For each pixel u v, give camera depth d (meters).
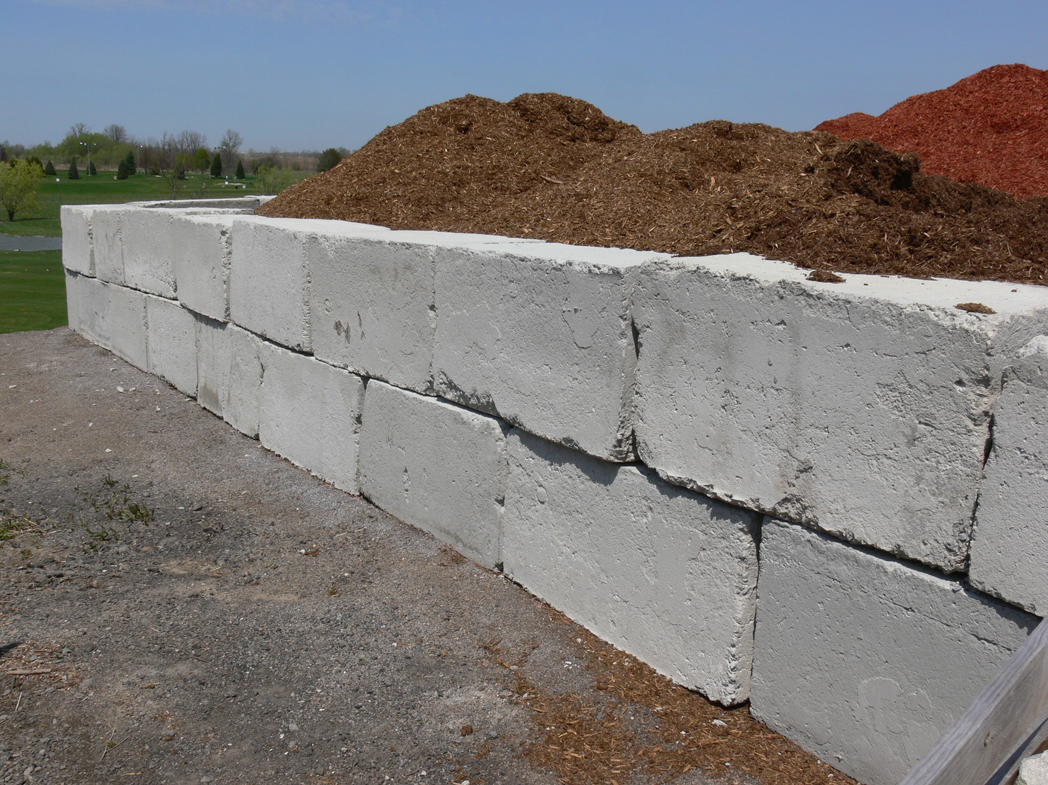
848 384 2.58
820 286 2.63
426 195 6.60
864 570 2.64
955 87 6.46
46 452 6.05
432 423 4.52
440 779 2.80
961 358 2.30
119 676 3.29
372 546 4.58
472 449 4.27
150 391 7.55
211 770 2.81
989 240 3.33
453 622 3.80
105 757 2.85
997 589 2.31
